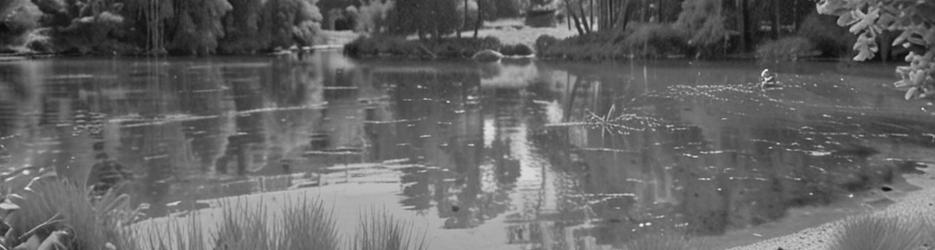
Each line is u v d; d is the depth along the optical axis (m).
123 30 56.28
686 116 19.58
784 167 12.32
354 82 32.50
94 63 44.88
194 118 19.28
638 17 58.16
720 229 8.34
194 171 11.97
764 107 21.59
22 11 52.22
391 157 13.25
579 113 20.55
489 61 51.66
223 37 59.84
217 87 29.27
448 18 60.44
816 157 13.35
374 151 13.95
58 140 15.45
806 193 10.34
